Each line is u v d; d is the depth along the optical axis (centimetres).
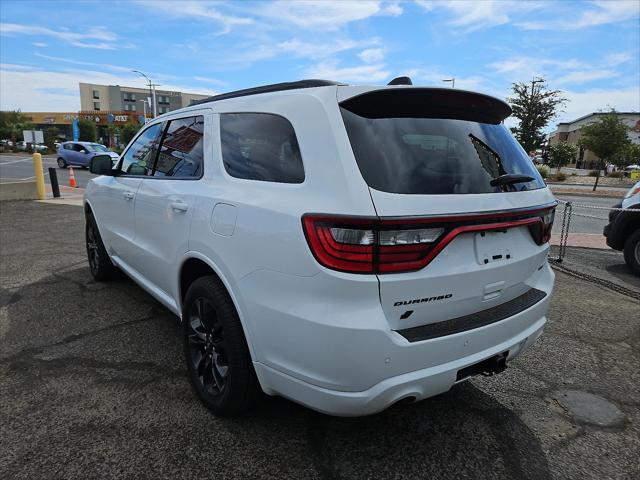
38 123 9775
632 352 369
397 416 273
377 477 223
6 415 264
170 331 381
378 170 197
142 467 225
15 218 959
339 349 187
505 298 245
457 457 239
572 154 3769
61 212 1052
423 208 194
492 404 289
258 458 233
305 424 262
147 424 258
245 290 223
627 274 611
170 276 308
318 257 190
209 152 282
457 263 210
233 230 231
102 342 359
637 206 608
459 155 225
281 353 208
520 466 234
